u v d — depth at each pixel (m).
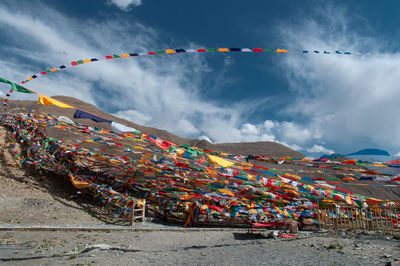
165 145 9.57
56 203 15.91
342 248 8.86
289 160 12.55
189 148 10.34
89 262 7.37
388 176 12.32
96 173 20.64
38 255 7.96
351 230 13.58
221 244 10.79
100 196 16.81
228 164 10.55
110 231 12.71
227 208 16.39
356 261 7.16
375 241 10.23
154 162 17.58
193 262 7.71
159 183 19.39
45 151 20.61
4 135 24.05
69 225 12.72
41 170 20.36
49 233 11.16
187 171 16.77
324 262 7.21
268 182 12.84
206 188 18.61
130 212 14.66
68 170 18.94
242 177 13.05
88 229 12.38
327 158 12.05
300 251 8.77
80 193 18.30
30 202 14.98
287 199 16.58
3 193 15.54
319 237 11.59
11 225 11.45
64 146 20.72
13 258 7.52
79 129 15.85
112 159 18.73
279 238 11.77
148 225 15.02
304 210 15.68
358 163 11.84
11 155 20.94
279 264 7.23
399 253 8.01
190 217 16.08
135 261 7.77
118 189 19.47
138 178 19.47
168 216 18.20
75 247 9.10
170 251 9.34
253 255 8.49
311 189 12.65
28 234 10.65
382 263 6.91
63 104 6.61
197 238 12.41
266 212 15.80
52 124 16.84
